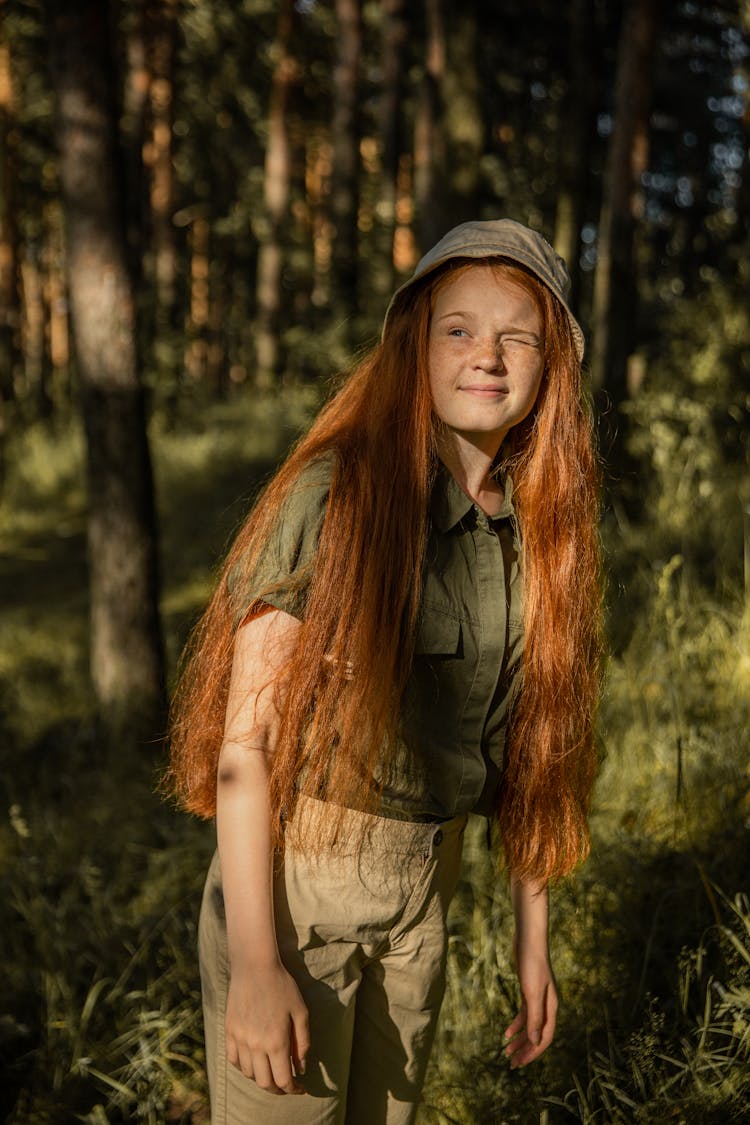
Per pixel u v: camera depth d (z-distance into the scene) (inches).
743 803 109.7
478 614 59.8
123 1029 114.0
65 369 829.8
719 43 482.9
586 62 352.8
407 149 795.4
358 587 55.2
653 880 99.4
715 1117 75.1
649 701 135.8
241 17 770.2
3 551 399.9
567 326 62.2
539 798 65.9
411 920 62.8
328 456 57.7
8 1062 116.3
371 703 55.7
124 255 191.0
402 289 60.6
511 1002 95.9
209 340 1028.5
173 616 279.9
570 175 358.0
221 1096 61.8
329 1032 60.8
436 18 454.9
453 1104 90.0
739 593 166.1
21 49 627.2
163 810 157.6
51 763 194.2
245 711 55.6
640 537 204.1
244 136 967.6
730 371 265.6
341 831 58.9
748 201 343.3
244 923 54.7
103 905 134.9
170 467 450.6
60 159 188.4
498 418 59.5
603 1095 78.0
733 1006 81.6
